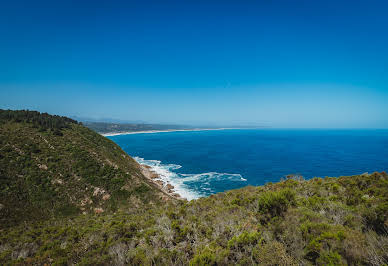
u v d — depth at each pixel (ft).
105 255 23.88
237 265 17.01
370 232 17.17
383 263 12.87
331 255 14.24
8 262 27.02
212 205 42.16
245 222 25.73
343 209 23.86
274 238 20.03
